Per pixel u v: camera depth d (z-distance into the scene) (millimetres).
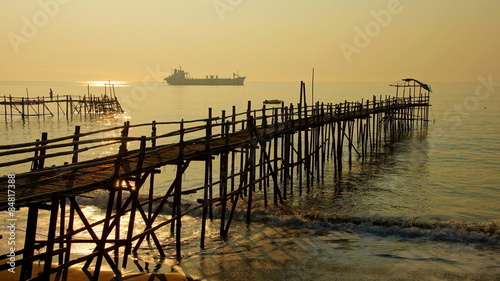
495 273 9766
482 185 19641
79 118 52062
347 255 10797
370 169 23672
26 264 7742
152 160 9680
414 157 27797
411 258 10641
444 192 18328
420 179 20953
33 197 6445
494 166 24422
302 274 9555
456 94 113625
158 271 9508
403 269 9922
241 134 14781
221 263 10102
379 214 14773
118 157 7676
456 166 24547
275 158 15945
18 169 21516
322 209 15328
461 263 10367
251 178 13367
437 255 10883
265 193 15234
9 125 43594
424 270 9891
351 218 13906
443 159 26922
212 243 11578
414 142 35031
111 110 57781
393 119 37875
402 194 17891
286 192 17859
